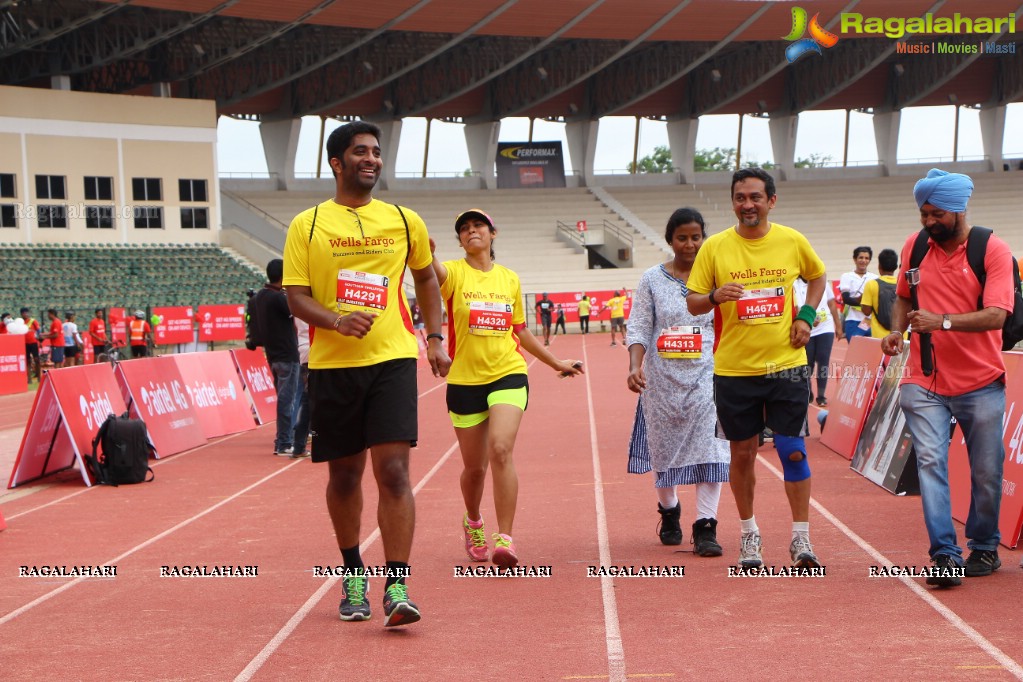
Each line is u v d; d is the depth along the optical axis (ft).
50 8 110.83
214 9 109.91
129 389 36.60
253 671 13.93
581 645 14.60
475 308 19.88
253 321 37.58
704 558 19.80
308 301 15.46
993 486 17.48
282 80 135.74
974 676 12.75
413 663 14.03
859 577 17.93
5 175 115.34
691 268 20.62
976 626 14.80
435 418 49.19
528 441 39.65
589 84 167.43
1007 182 171.01
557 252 148.66
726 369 18.35
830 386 53.36
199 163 127.85
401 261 15.98
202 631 15.93
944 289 17.56
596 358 91.15
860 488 26.96
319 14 118.73
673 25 136.87
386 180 161.48
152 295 111.86
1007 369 21.66
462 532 23.12
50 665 14.47
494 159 165.99
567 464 33.30
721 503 25.52
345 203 15.92
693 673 13.26
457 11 122.52
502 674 13.48
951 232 17.43
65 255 114.93
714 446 20.03
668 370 20.26
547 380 70.64
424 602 17.26
